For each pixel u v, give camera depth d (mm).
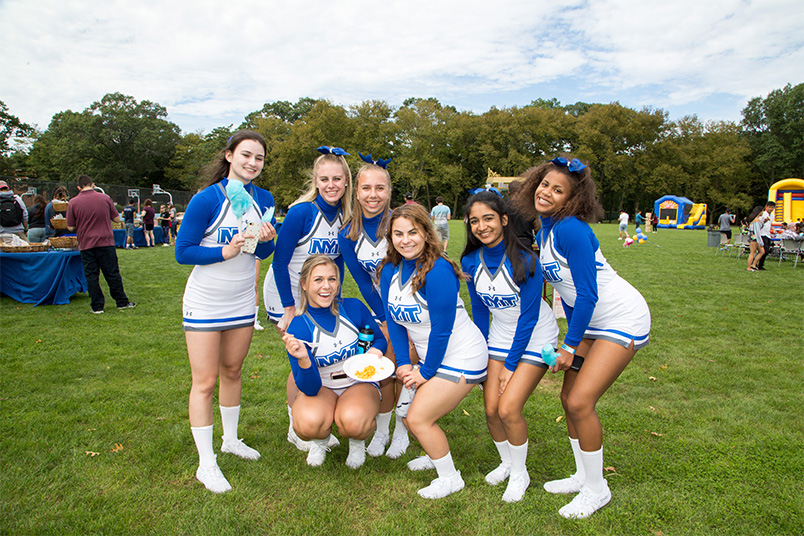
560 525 2424
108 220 6914
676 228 39812
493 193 2574
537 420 3633
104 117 58719
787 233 13750
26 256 7270
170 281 9703
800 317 6840
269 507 2553
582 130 49281
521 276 2512
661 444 3248
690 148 50469
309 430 2779
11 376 4320
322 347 2900
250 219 2836
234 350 2924
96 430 3322
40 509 2467
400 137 54406
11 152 56250
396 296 2730
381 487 2777
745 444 3217
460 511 2533
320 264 2793
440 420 3713
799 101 51562
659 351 5262
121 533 2312
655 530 2387
